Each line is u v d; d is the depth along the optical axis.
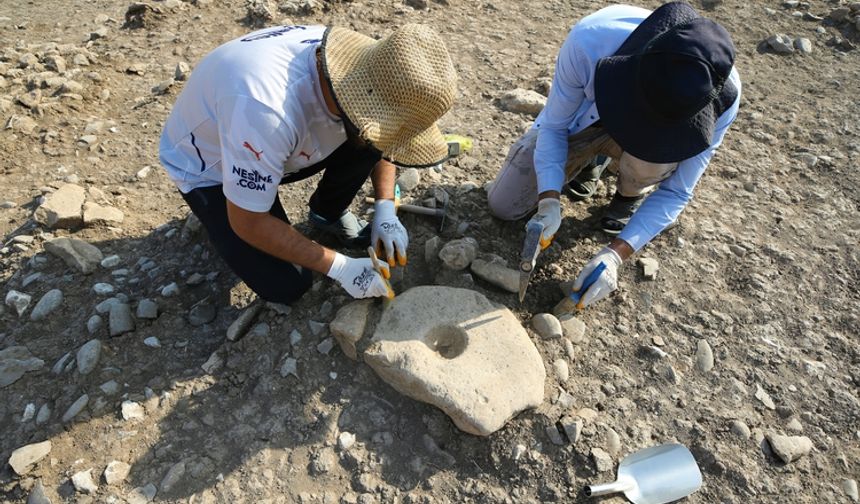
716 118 1.95
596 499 1.96
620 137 1.89
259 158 1.72
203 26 4.05
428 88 1.59
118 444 2.01
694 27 1.73
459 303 2.25
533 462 2.03
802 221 2.87
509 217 2.65
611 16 2.16
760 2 4.39
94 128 3.22
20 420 2.06
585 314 2.43
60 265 2.50
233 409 2.11
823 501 2.02
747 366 2.34
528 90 3.50
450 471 2.02
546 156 2.28
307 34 1.88
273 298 2.28
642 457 2.03
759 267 2.65
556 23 4.21
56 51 3.69
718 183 3.05
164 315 2.36
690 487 2.00
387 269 2.16
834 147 3.26
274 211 2.20
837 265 2.68
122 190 2.89
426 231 2.63
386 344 2.10
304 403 2.12
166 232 2.67
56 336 2.29
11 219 2.71
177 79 3.55
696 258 2.67
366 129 1.58
